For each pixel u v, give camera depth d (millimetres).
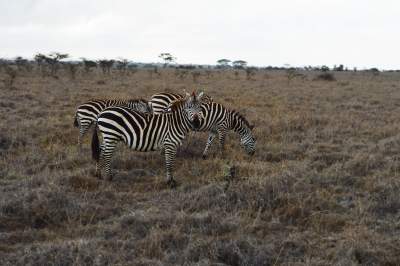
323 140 11578
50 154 9352
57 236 5648
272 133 12180
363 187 7645
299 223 6168
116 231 5707
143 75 39281
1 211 6156
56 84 25203
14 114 13766
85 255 4871
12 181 7504
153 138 7852
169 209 6465
